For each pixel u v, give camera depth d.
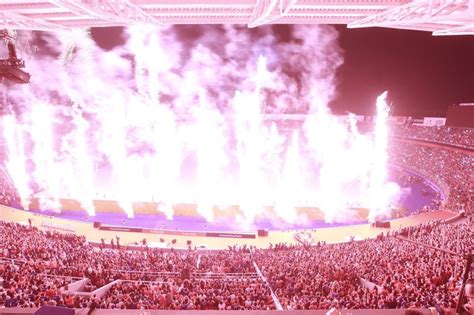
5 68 20.08
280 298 17.16
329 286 19.05
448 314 5.83
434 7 21.64
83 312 8.24
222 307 14.47
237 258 29.25
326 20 29.70
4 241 27.58
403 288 17.50
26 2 26.36
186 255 31.22
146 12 27.59
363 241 39.84
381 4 24.78
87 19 31.02
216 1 25.83
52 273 21.56
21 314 8.09
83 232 43.84
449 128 89.31
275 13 25.72
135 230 44.66
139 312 8.41
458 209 50.38
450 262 23.17
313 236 44.84
